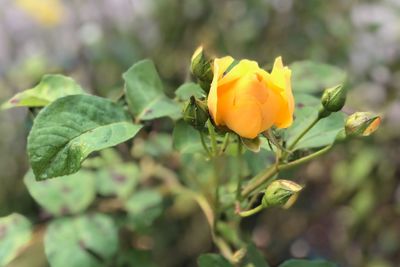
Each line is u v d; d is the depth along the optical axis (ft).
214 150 1.38
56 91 1.47
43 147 1.24
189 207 2.49
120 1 2.93
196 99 1.25
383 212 2.77
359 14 2.93
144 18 2.92
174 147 1.51
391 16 2.95
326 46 2.82
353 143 2.65
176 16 2.89
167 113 1.47
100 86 2.62
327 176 2.79
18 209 2.49
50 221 1.73
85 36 2.77
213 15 2.89
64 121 1.27
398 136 2.73
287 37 2.83
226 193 1.69
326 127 1.48
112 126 1.31
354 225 2.79
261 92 1.18
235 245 1.65
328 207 2.76
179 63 2.74
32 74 2.73
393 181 2.74
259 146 1.24
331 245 2.86
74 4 2.94
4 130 2.79
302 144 1.45
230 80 1.20
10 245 1.63
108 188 1.84
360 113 1.31
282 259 2.55
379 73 2.84
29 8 2.95
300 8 2.82
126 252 1.81
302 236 2.82
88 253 1.63
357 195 2.71
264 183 1.45
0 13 2.99
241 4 2.91
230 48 2.81
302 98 1.54
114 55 2.71
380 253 2.82
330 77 1.69
